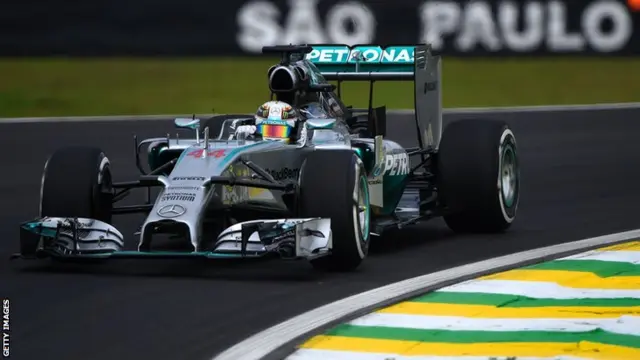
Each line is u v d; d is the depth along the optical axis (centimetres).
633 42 8738
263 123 3058
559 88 8269
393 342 2138
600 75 8850
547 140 5872
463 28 8556
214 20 8344
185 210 2650
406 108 7206
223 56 8356
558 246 3203
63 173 2897
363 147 3153
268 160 2923
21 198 4147
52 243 2764
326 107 3278
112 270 2841
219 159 2794
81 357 2077
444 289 2595
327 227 2711
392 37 8438
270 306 2448
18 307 2453
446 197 3375
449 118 6712
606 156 5338
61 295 2564
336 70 3534
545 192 4384
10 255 3064
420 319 2314
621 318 2314
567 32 8688
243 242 2600
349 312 2386
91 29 8188
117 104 7319
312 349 2097
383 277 2766
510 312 2373
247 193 2856
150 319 2344
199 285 2662
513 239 3350
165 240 3303
